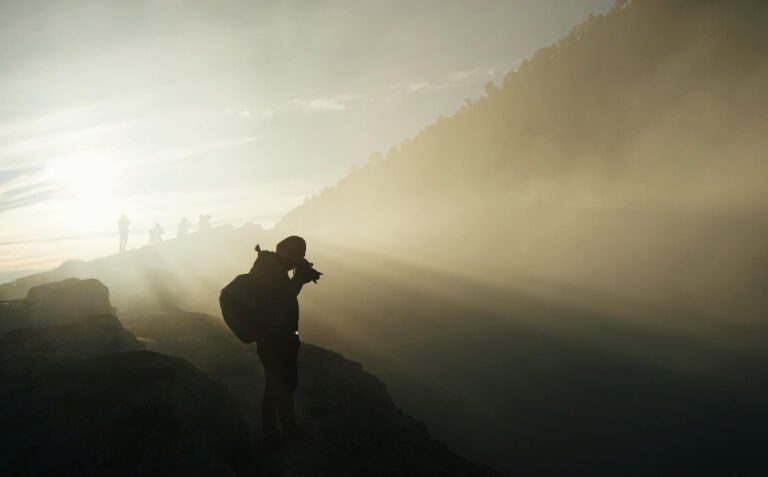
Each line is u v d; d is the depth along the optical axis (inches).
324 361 398.3
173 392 179.9
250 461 195.2
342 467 203.3
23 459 155.0
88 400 170.4
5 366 203.0
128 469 149.9
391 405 391.9
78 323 256.8
